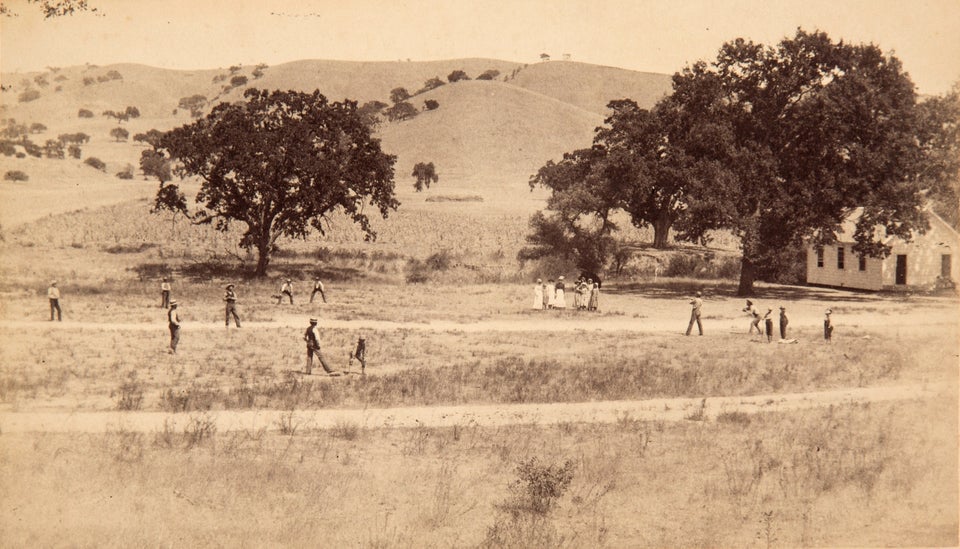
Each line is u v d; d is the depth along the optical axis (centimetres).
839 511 1449
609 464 1656
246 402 2147
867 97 4984
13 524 1293
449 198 13150
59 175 14712
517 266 7262
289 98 6500
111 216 9725
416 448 1758
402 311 4544
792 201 5147
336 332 3628
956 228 5747
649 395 2372
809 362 2875
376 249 8044
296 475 1545
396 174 19375
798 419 2072
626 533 1323
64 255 7269
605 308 4841
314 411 2083
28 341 3083
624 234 9725
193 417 1894
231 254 7525
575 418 2062
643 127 5725
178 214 9900
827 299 5162
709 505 1466
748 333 3719
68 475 1486
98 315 3988
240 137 6238
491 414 2094
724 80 5384
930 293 5441
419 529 1321
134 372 2520
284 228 6681
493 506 1443
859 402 2267
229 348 3077
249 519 1341
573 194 7494
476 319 4266
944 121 5159
